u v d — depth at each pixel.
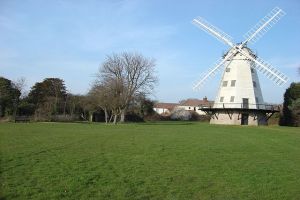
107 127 52.72
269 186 14.80
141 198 12.62
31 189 13.21
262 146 29.05
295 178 16.44
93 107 83.38
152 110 104.44
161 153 23.33
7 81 82.06
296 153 25.11
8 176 15.20
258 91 68.44
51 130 42.44
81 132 40.28
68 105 92.25
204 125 63.41
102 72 84.12
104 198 12.46
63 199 12.17
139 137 35.22
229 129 51.09
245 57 68.19
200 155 22.91
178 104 167.38
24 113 84.56
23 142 28.00
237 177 16.33
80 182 14.45
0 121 66.50
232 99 67.19
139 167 18.12
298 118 70.94
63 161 19.22
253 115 66.69
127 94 75.06
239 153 24.42
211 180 15.62
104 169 17.33
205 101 157.12
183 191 13.71
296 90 73.00
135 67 84.75
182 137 36.25
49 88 102.00
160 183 14.81
